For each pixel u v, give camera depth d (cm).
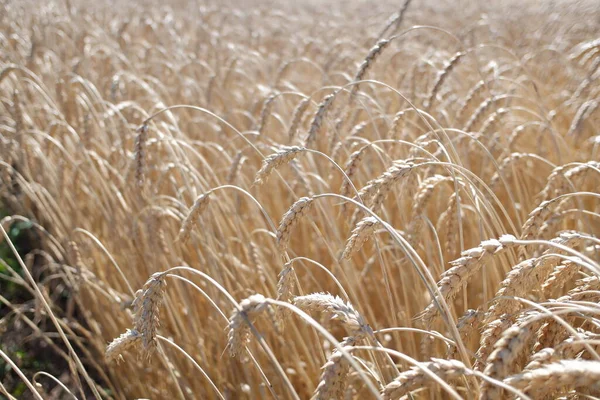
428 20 1023
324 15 1158
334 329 428
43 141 518
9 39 716
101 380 499
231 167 424
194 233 412
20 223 630
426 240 363
